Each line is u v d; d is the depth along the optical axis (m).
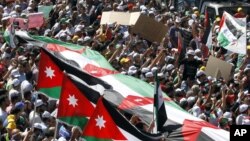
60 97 27.64
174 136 27.38
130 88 30.86
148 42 42.50
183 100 33.91
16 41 37.31
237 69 42.28
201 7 54.53
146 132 26.06
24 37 37.28
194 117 29.11
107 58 38.38
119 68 37.03
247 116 35.34
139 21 40.34
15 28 40.84
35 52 36.41
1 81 34.56
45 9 47.16
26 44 36.97
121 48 38.59
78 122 27.72
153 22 40.47
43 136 28.89
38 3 48.78
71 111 27.66
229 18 42.50
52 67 29.47
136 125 29.28
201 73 37.75
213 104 35.69
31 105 31.06
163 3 54.25
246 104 36.44
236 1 55.22
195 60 39.28
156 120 27.19
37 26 43.12
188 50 41.47
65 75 27.58
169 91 35.31
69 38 40.28
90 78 30.09
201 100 35.34
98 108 25.88
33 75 34.38
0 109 30.12
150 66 38.03
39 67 29.48
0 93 30.72
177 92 35.16
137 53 39.19
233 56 43.75
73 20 46.03
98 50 39.66
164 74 36.47
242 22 42.44
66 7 47.59
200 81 37.72
